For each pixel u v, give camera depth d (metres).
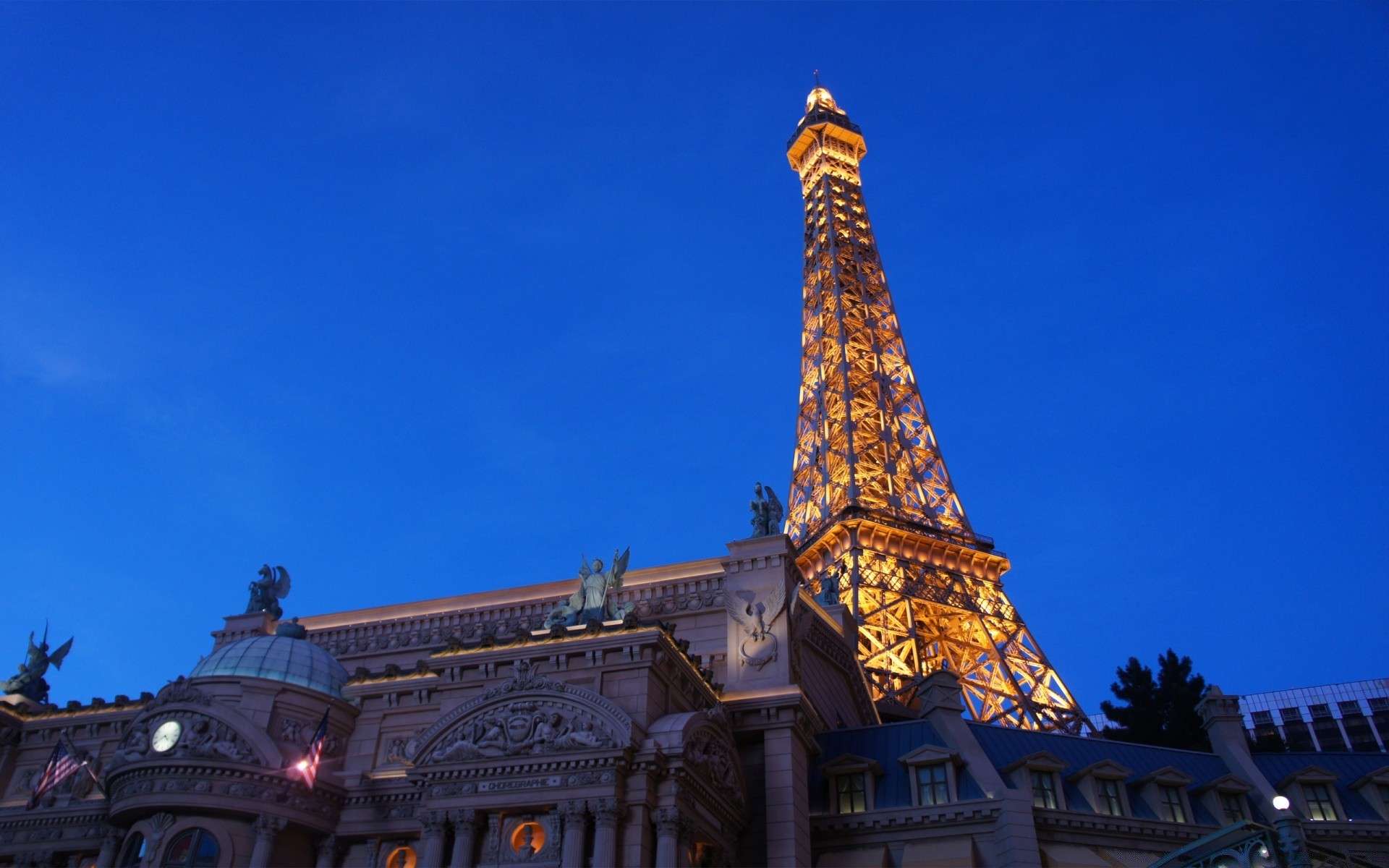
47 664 76.50
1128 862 60.59
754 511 71.56
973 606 138.88
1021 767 63.22
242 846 54.47
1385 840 64.00
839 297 195.75
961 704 67.31
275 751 56.34
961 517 158.00
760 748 59.56
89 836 61.06
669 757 49.41
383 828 56.84
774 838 56.22
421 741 53.22
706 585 69.31
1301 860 35.19
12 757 69.19
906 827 60.28
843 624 87.56
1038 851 58.09
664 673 54.47
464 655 58.03
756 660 63.62
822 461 170.00
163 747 56.06
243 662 61.75
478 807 50.38
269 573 81.81
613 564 61.66
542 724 51.25
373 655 78.75
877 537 145.38
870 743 67.00
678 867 48.19
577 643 54.38
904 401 179.62
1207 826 64.12
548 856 48.66
